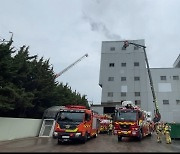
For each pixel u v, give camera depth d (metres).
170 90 65.50
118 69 68.56
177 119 63.16
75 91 61.91
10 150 14.18
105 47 71.62
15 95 22.27
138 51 69.25
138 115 22.06
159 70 67.50
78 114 19.12
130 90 66.25
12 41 24.61
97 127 27.27
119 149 15.37
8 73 23.59
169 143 20.34
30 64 32.47
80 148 15.78
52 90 34.66
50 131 28.72
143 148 16.14
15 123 24.27
